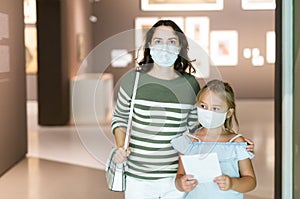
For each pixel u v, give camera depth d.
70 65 10.49
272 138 8.09
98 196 4.80
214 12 13.96
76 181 5.40
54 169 6.02
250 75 14.12
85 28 12.86
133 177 2.49
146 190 2.48
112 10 14.10
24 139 6.87
